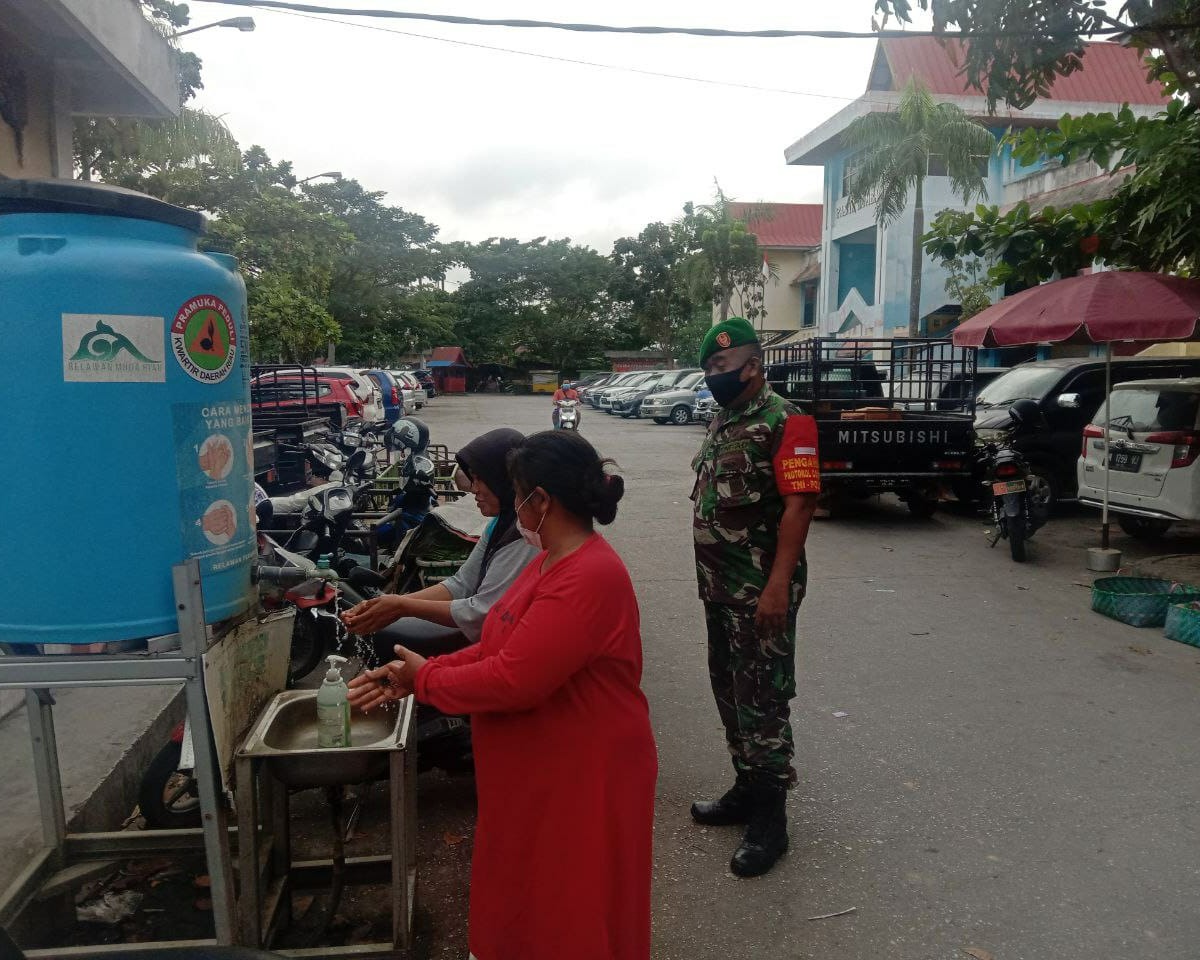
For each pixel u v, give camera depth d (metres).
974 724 4.46
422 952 2.73
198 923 2.86
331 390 14.72
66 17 4.28
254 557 2.39
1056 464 9.67
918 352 10.61
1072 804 3.66
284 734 2.59
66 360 1.95
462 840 3.43
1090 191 16.42
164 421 2.06
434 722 3.56
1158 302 6.55
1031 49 6.52
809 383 10.41
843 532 9.45
